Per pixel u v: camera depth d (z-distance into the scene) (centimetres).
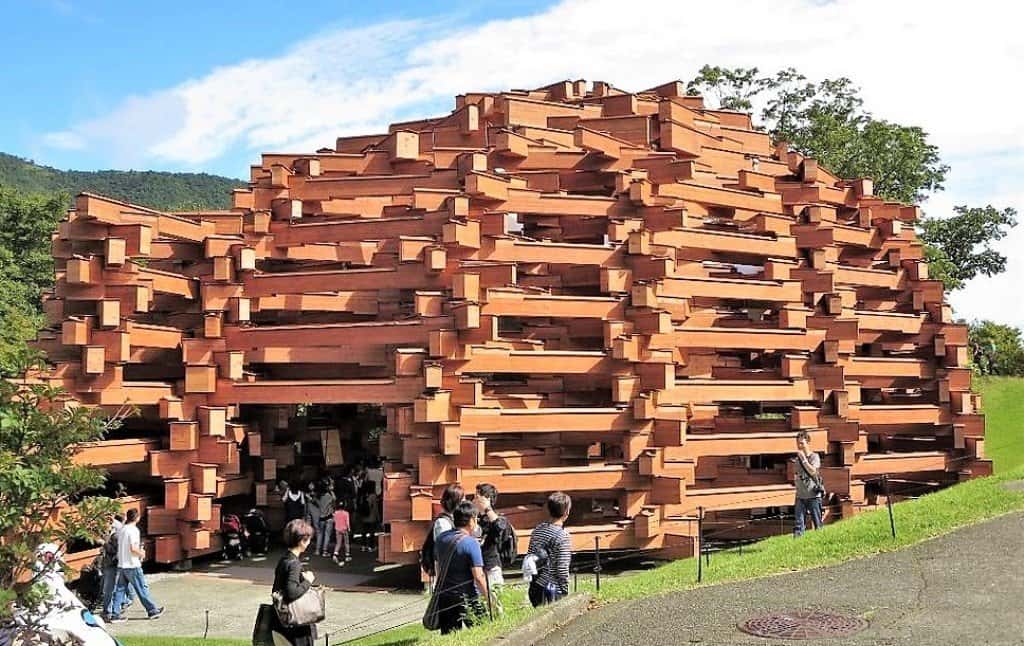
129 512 1756
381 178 2322
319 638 1530
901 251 2750
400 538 1900
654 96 2617
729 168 2561
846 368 2436
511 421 1964
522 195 2186
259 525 2319
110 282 2145
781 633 949
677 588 1183
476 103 2461
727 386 2191
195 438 2173
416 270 2111
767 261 2353
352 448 2812
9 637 925
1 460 854
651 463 2022
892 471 2423
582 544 1970
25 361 941
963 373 2606
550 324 2200
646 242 2141
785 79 5156
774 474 2262
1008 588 1057
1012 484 1711
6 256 5184
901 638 907
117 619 1712
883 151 5038
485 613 1035
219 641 1480
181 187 15275
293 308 2220
